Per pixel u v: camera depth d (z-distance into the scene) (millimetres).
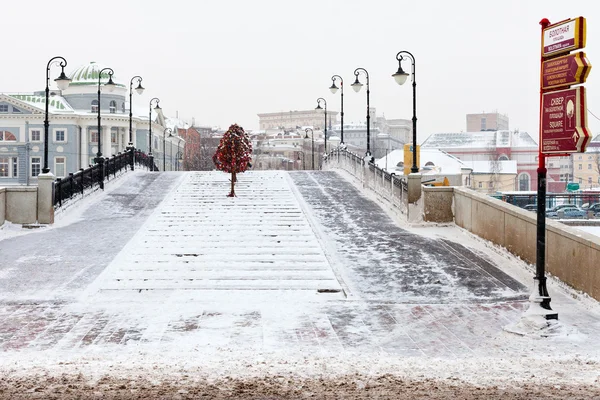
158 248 18000
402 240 19125
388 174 24656
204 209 23688
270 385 7949
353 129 167250
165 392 7625
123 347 10141
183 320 12016
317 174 33688
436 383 8031
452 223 21500
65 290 14117
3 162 75938
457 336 10930
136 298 13773
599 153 117625
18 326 11484
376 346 10297
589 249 13297
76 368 8766
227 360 9281
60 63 23766
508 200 43812
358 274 15680
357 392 7637
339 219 22109
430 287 14641
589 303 13117
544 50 11234
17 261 16578
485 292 14258
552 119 10969
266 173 33281
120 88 82125
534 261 15867
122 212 23594
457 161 85125
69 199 23609
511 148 123375
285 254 17469
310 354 9727
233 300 13703
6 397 7395
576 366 8969
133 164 35625
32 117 75812
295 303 13484
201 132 150000
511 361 9258
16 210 21109
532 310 11070
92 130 79188
